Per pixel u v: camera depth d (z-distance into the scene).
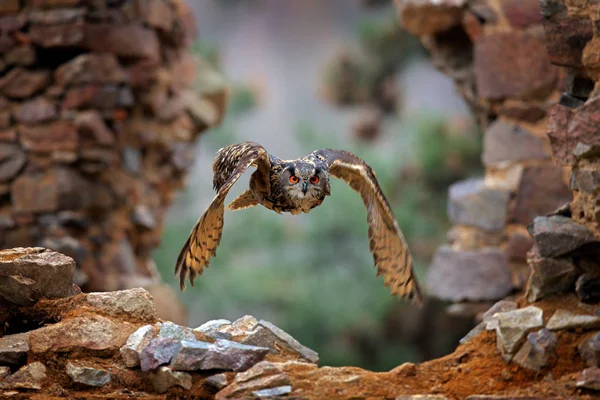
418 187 26.55
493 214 12.34
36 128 13.52
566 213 7.36
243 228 28.02
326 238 27.48
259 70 61.97
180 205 29.92
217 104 17.58
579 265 6.88
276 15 62.97
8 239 13.47
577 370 6.31
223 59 31.36
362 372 6.47
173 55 16.11
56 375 6.70
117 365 6.74
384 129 31.38
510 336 6.48
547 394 6.10
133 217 14.88
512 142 12.24
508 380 6.34
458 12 12.54
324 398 6.16
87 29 13.54
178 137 16.14
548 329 6.48
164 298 14.63
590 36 7.21
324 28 63.25
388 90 30.94
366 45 30.22
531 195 12.09
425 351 26.28
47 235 13.42
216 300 26.27
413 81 50.31
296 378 6.38
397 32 29.39
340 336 26.23
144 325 7.04
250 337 6.92
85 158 13.52
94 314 6.98
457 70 13.65
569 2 7.26
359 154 29.08
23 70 13.56
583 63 7.26
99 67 13.57
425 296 23.83
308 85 61.22
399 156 27.34
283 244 28.05
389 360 25.66
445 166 25.47
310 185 6.78
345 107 31.91
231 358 6.54
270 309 27.33
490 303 12.51
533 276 7.03
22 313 7.25
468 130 25.97
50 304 7.21
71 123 13.45
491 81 12.27
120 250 14.48
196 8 62.34
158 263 26.12
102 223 14.08
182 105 16.38
